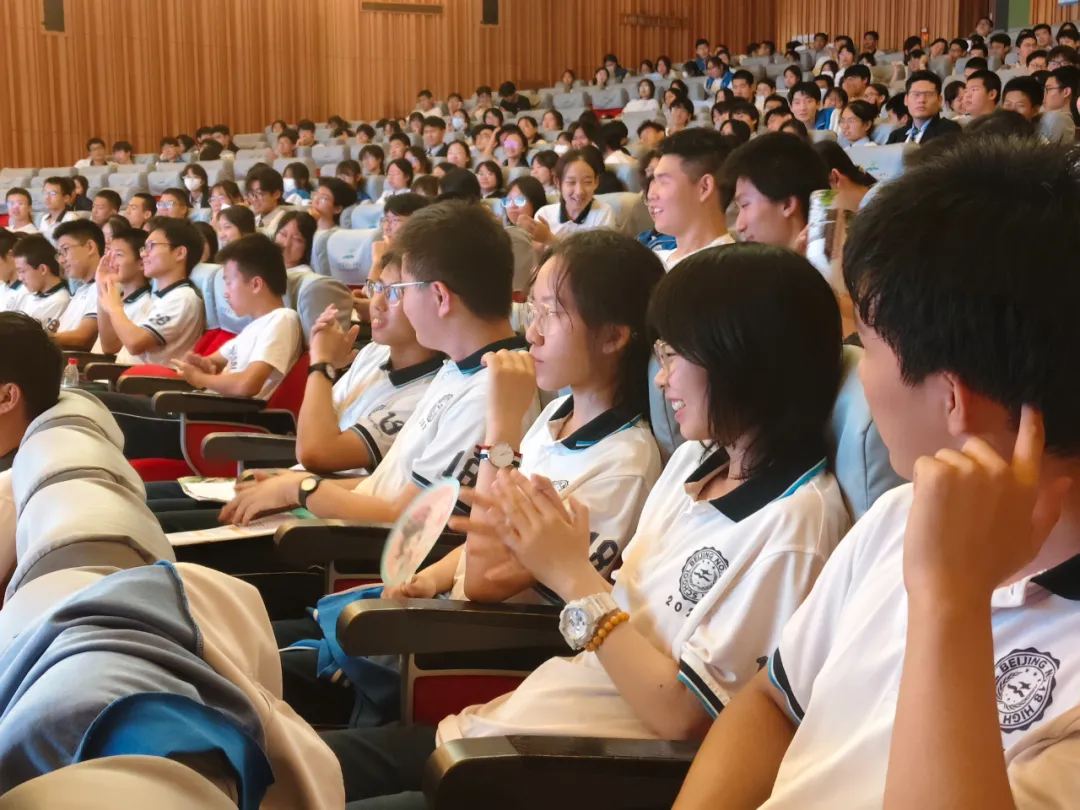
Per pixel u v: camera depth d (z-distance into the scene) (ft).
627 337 5.29
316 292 11.30
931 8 49.24
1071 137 2.58
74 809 1.68
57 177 27.30
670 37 51.90
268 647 3.22
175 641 2.64
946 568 2.04
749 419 4.05
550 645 4.87
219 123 43.91
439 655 4.98
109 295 13.69
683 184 8.99
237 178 32.09
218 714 2.21
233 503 7.30
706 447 4.54
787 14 53.36
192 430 10.81
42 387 7.13
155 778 1.85
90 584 2.97
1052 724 2.16
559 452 5.40
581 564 4.34
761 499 4.04
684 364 4.13
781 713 3.26
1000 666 2.36
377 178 26.20
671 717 3.84
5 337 7.04
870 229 2.42
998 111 9.43
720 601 3.96
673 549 4.26
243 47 43.98
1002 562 2.06
